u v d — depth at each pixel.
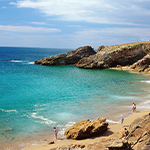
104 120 22.03
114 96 37.75
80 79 59.00
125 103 32.81
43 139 19.70
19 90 41.84
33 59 141.75
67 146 15.05
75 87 46.53
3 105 30.59
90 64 87.81
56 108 29.77
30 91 41.22
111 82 53.78
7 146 18.05
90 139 19.36
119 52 86.31
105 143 14.57
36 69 81.69
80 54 104.44
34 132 21.33
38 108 29.61
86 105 31.55
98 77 62.88
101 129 20.50
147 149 12.90
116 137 17.55
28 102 32.75
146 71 71.94
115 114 27.12
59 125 23.36
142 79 58.59
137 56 86.44
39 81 54.31
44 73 71.00
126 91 42.31
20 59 138.12
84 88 45.38
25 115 26.38
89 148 13.93
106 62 87.69
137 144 14.74
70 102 33.22
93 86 47.97
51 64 97.88
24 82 51.97
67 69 84.06
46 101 33.59
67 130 21.06
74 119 25.30
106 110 28.97
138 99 35.47
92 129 20.20
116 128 22.05
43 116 26.20
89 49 108.69
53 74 69.00
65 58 100.88
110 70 80.56
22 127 22.53
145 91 42.22
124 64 89.00
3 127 22.33
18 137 20.00
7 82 51.09
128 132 17.06
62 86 47.59
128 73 71.56
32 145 18.25
